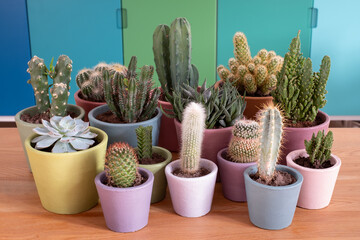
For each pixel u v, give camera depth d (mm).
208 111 919
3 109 2846
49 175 819
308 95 980
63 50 2697
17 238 784
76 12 2605
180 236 785
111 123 976
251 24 2613
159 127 1035
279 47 2666
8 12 2600
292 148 969
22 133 981
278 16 2590
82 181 840
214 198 926
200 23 2605
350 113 2832
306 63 969
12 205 900
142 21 2615
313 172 824
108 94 993
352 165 1043
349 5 2557
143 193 769
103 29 2643
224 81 1238
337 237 777
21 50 2695
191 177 823
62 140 826
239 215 855
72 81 2732
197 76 1220
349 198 907
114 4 2578
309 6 2559
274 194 758
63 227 820
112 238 782
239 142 858
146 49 2682
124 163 744
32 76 1030
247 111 1160
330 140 836
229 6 2568
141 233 796
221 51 2674
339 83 2748
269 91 1188
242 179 873
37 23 2635
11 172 1044
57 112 979
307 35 2629
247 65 1226
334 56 2684
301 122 1007
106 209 784
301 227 809
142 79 976
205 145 940
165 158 911
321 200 859
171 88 1137
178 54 1112
